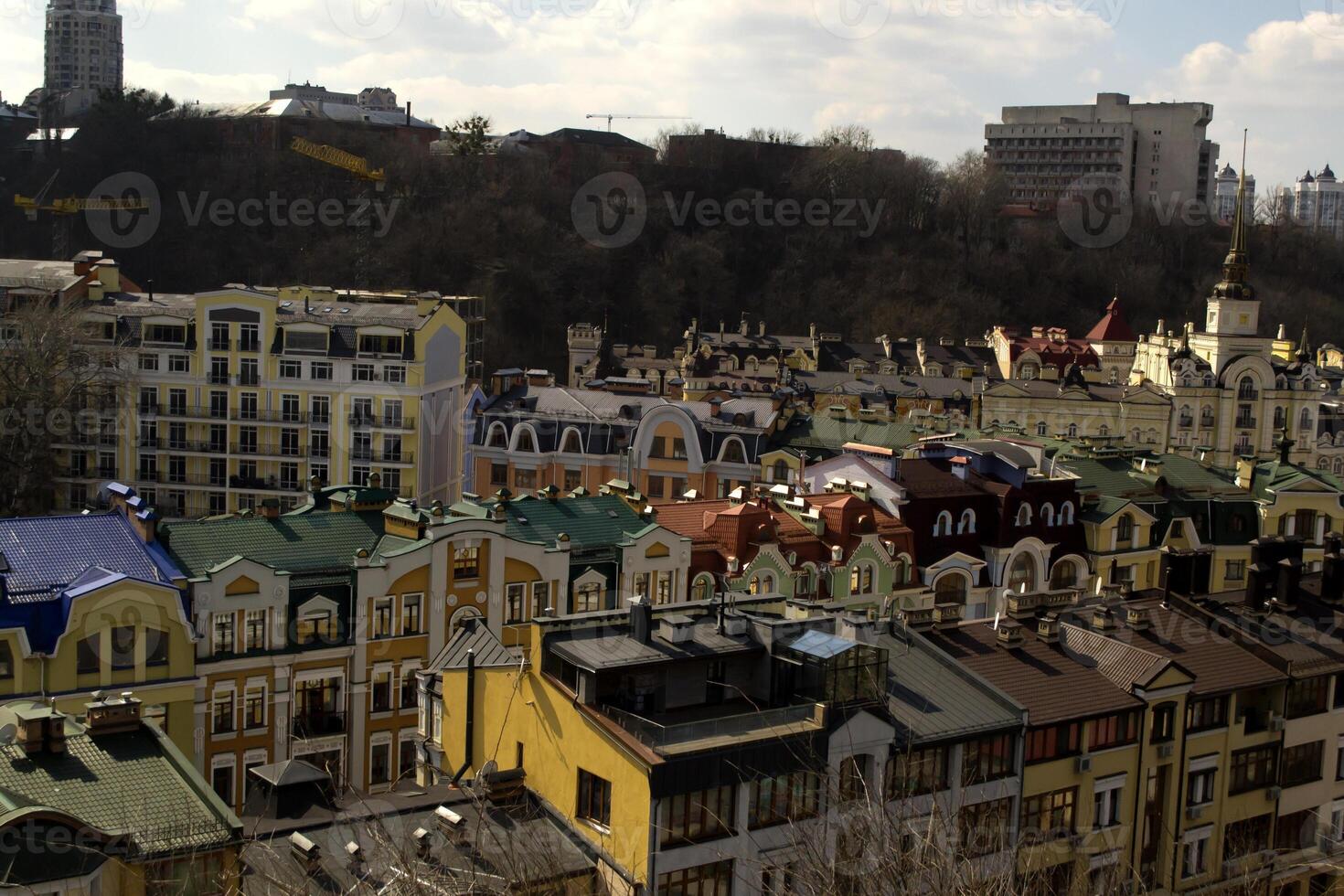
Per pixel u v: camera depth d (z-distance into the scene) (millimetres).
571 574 80750
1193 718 68375
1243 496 112562
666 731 52812
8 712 51875
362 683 74188
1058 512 105250
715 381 170000
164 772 50406
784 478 120000
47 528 71562
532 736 57062
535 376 139625
